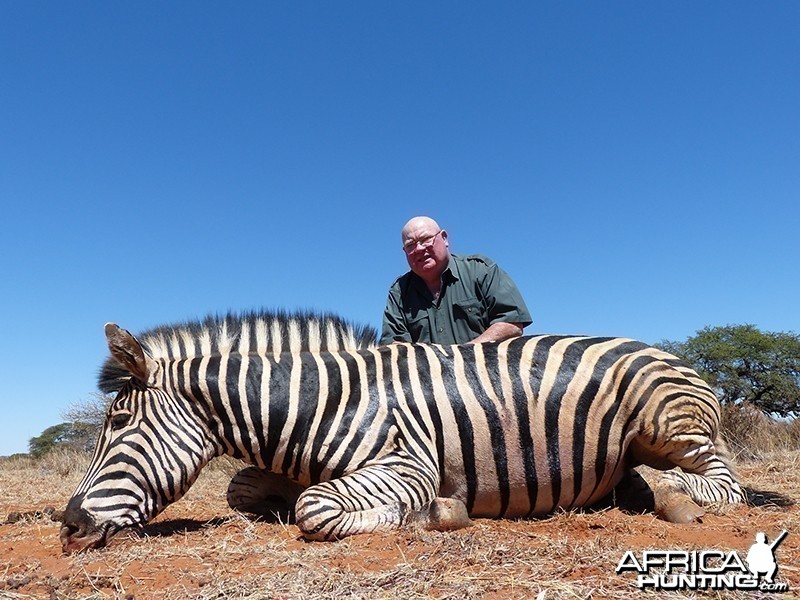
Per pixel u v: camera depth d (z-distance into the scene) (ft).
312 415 6.17
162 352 6.44
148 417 6.01
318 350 6.68
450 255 8.77
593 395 6.37
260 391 6.23
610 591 4.08
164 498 5.98
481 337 7.63
